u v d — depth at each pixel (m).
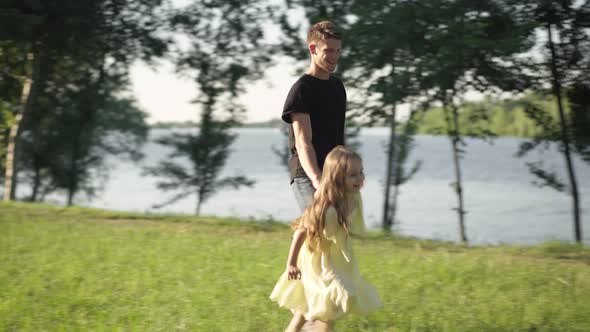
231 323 4.49
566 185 16.17
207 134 19.88
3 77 19.91
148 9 16.59
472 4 12.90
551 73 14.74
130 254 7.32
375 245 9.04
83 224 10.40
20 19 14.34
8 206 12.77
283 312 4.85
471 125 16.52
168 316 4.69
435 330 4.46
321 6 15.13
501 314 4.89
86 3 15.30
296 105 4.00
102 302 5.08
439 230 32.56
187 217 11.62
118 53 17.14
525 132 16.41
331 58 4.02
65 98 21.92
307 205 4.06
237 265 6.68
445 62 12.54
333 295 3.63
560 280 6.28
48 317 4.64
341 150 3.67
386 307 5.02
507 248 8.76
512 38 12.59
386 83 13.45
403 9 12.65
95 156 26.61
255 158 108.44
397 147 17.53
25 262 6.77
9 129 25.08
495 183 65.06
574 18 13.81
